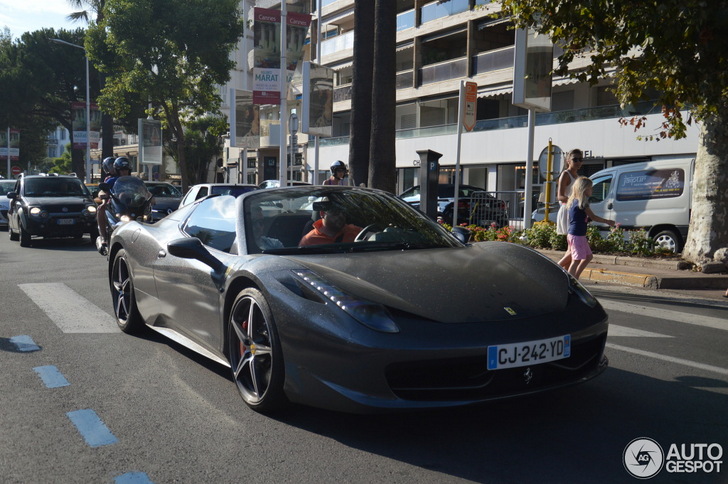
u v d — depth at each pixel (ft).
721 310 24.00
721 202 32.14
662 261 33.50
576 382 11.40
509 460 10.19
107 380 14.49
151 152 108.68
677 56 25.90
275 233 14.02
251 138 69.51
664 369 15.46
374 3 43.86
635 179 43.32
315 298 11.15
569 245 26.71
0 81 151.64
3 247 49.29
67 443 11.00
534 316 11.09
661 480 9.50
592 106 92.12
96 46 103.55
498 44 108.27
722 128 31.89
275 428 11.59
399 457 10.32
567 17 28.14
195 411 12.48
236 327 12.80
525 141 91.76
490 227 44.83
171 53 98.94
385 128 39.68
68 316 21.62
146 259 17.33
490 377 10.59
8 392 13.69
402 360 10.17
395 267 12.33
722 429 11.51
